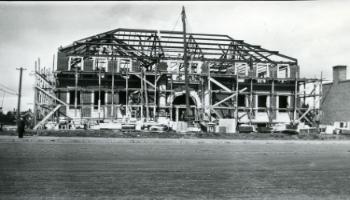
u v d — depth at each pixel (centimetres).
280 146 2527
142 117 3759
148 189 1021
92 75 3950
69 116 3816
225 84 4234
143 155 1759
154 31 4331
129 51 4219
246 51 4378
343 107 4422
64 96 3844
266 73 4325
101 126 3547
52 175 1187
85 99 3881
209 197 950
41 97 4016
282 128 3853
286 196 983
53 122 3662
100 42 4169
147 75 4038
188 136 3100
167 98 4075
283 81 4331
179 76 4269
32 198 897
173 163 1516
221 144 2617
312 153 2061
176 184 1098
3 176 1151
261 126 4212
